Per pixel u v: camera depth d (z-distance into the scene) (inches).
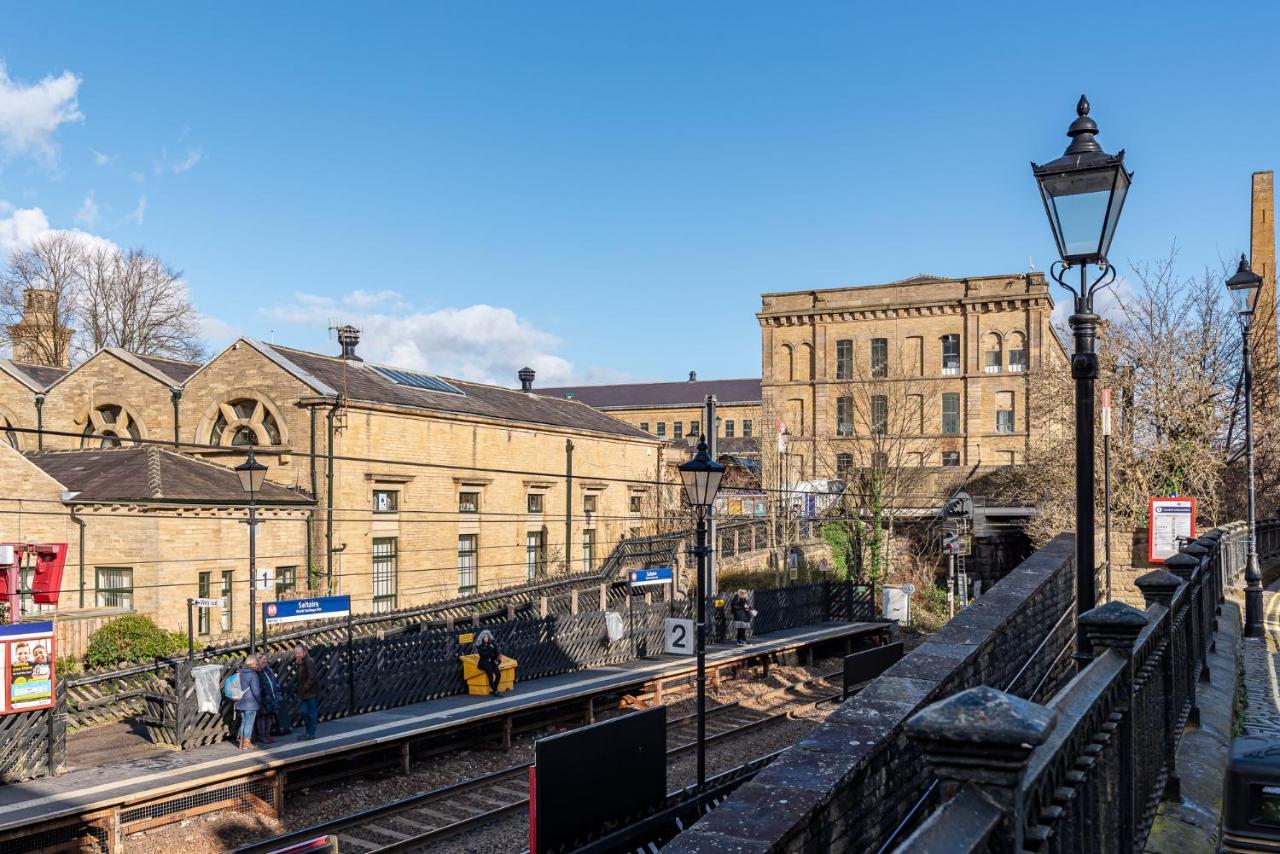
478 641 875.4
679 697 1027.9
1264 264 1908.2
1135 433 1397.6
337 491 1226.0
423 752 769.6
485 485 1462.8
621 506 1815.9
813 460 2353.6
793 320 2554.1
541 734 861.2
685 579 1489.9
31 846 516.1
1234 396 1386.6
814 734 250.2
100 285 2048.5
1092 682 177.3
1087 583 279.0
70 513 1019.3
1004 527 1827.0
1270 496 1443.2
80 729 748.6
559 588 1336.1
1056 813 133.2
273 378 1267.2
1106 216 285.4
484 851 572.4
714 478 643.5
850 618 1521.9
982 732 107.1
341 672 786.2
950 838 101.2
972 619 371.2
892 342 2444.6
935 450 2373.3
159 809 574.2
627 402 3720.5
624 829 437.7
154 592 1008.9
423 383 1517.0
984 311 2368.4
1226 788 284.4
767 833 188.1
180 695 681.6
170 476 1094.4
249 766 621.6
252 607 737.6
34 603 980.6
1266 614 738.2
